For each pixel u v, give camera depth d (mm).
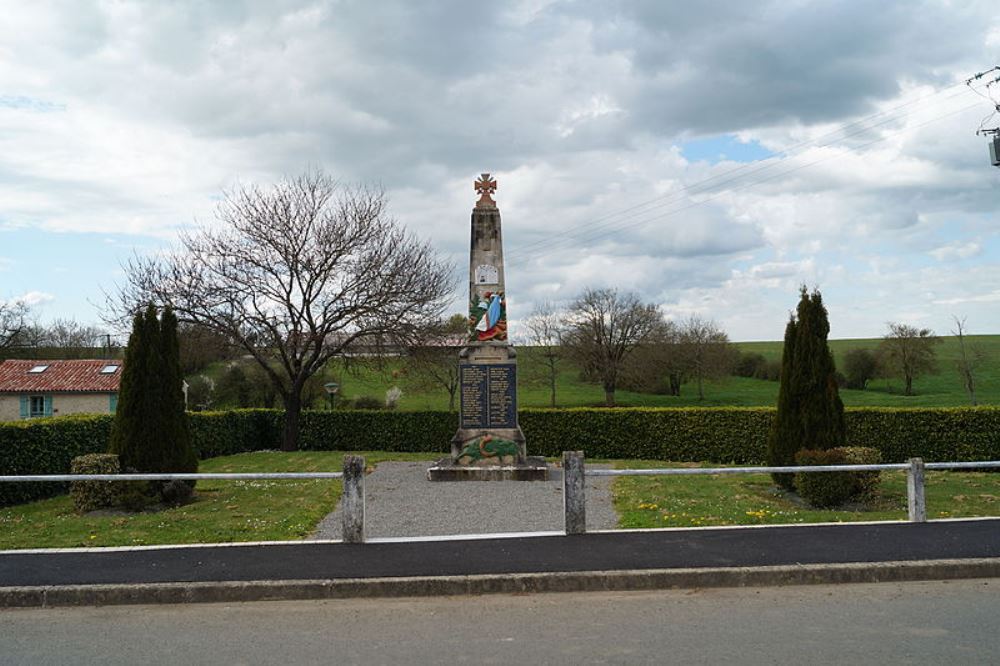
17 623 6777
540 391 55094
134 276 24125
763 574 7766
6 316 48969
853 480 12438
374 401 39656
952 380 50906
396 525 11469
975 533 9242
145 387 13500
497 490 15117
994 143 20078
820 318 13797
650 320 45844
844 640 5934
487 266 17719
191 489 13930
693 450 21828
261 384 36656
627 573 7695
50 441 15508
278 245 24656
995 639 5926
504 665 5500
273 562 8211
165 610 7152
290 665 5574
